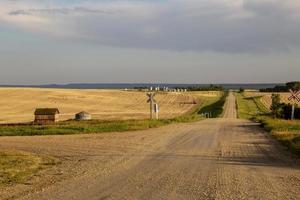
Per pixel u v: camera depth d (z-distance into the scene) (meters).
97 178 12.84
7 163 16.34
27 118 70.56
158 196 10.20
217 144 24.28
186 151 20.61
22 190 11.05
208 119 65.75
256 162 16.80
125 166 15.51
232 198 10.03
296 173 14.05
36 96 106.50
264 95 152.50
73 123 46.31
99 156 18.70
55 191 10.84
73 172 14.15
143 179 12.66
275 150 21.16
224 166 15.61
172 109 102.25
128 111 90.75
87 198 9.95
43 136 31.48
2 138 29.89
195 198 9.99
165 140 26.86
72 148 22.31
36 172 14.22
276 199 9.95
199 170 14.59
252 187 11.48
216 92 189.25
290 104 65.88
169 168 15.02
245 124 47.78
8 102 96.19
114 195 10.29
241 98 146.38
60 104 98.50
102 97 116.69
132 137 29.33
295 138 24.88
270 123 41.72
